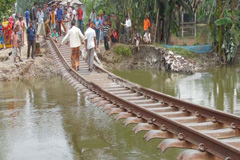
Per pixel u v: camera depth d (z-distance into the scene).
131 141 9.84
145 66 25.23
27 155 8.88
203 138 5.95
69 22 24.62
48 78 21.62
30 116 12.79
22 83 20.17
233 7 25.05
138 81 19.72
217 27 25.52
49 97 16.12
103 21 26.25
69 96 16.23
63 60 17.56
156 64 25.00
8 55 23.33
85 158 8.57
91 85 11.78
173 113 8.53
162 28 27.91
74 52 15.17
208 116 7.96
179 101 9.02
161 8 27.42
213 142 5.67
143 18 27.34
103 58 25.92
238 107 12.95
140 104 9.55
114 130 10.92
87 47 15.12
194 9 27.77
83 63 17.38
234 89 16.44
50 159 8.58
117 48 26.14
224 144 5.39
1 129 11.27
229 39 24.70
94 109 13.71
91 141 9.88
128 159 8.44
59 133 10.70
